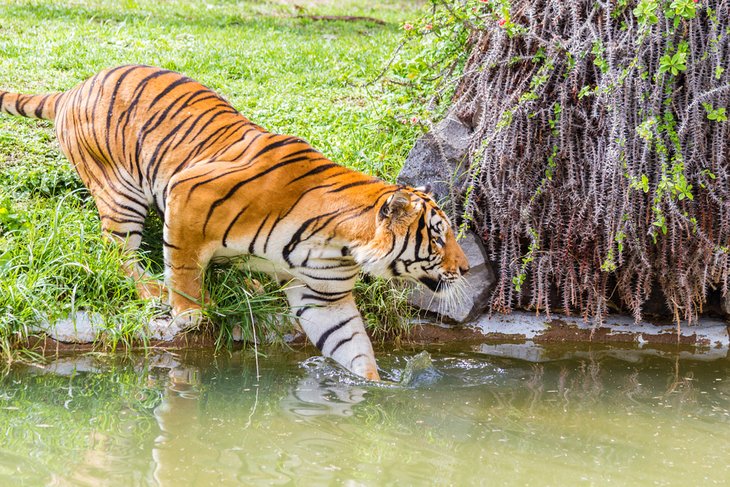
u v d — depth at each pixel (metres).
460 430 7.23
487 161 9.60
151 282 9.16
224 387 8.05
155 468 6.25
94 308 8.87
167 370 8.43
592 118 9.66
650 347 9.89
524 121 9.84
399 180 10.22
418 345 9.63
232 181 8.23
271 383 8.23
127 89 9.22
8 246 9.07
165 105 9.09
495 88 10.03
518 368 8.98
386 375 8.67
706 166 9.26
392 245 8.05
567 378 8.72
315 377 8.46
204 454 6.54
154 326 8.93
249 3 23.98
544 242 10.00
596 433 7.26
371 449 6.78
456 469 6.46
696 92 9.13
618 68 9.41
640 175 9.21
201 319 8.86
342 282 8.60
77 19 17.94
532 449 6.88
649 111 9.27
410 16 24.05
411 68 11.98
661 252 9.60
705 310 10.39
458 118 10.21
